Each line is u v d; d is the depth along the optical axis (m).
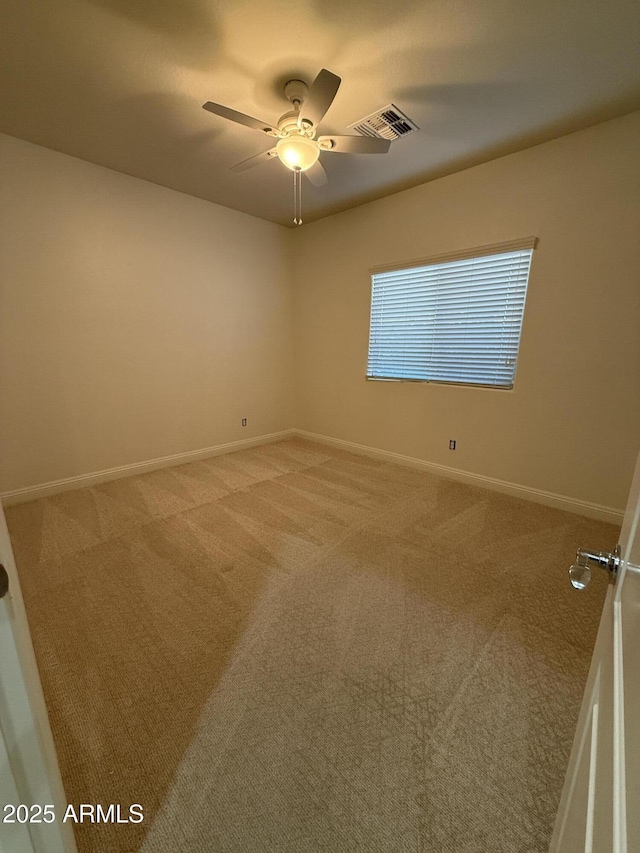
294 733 1.25
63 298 2.98
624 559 0.64
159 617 1.77
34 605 1.84
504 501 3.04
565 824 0.72
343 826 1.02
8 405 2.84
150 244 3.39
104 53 1.82
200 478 3.53
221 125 2.42
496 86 2.04
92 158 2.89
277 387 4.75
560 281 2.68
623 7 1.55
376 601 1.88
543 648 1.59
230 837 0.99
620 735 0.45
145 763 1.16
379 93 2.10
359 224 3.82
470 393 3.30
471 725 1.28
